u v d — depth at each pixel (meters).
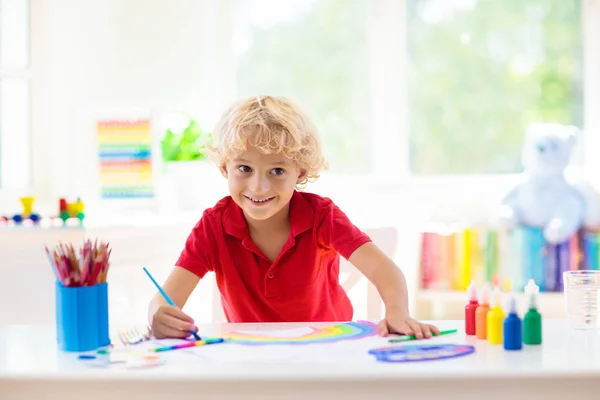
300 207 1.46
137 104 2.64
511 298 1.02
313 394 0.86
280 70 2.85
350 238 1.39
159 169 2.50
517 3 2.84
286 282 1.44
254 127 1.33
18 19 2.61
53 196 2.63
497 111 2.86
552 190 2.61
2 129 2.61
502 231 2.62
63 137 2.62
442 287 2.66
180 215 2.34
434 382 0.85
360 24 2.85
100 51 2.63
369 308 1.65
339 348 1.02
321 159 1.55
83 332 1.03
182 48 2.65
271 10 2.84
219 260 1.45
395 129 2.85
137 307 2.12
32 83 2.62
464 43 2.85
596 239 2.56
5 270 2.01
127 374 0.87
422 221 2.81
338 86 2.86
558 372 0.86
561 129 2.62
